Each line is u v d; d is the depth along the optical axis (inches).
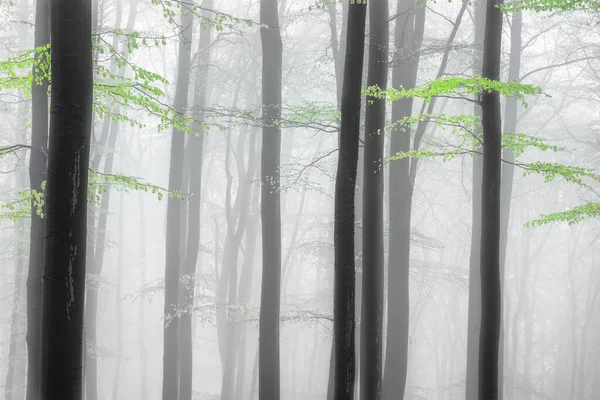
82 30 307.6
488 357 439.2
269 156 682.8
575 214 520.7
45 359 299.9
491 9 456.8
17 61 412.2
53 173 302.5
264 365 672.4
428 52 583.8
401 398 651.5
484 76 457.1
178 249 792.3
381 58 556.7
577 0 458.9
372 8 563.2
